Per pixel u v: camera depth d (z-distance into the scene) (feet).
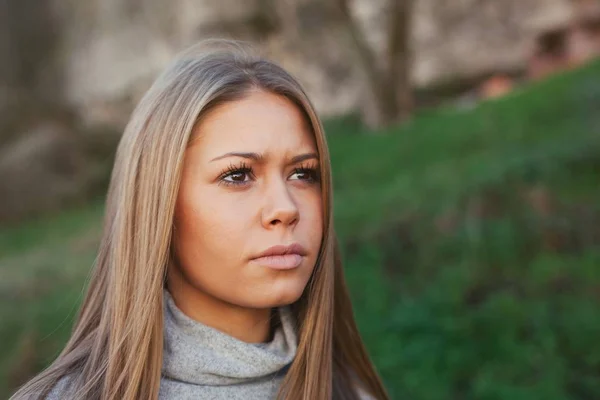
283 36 58.23
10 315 19.40
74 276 22.71
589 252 14.84
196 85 4.38
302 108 4.57
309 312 4.83
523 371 11.64
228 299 4.39
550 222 15.83
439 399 11.41
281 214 4.24
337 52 58.49
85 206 48.85
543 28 53.31
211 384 4.55
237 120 4.35
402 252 16.42
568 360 11.90
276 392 4.84
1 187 49.47
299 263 4.37
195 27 59.00
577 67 36.45
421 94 58.03
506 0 55.88
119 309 4.34
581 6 50.78
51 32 68.44
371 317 13.65
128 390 4.20
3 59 66.18
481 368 11.91
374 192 22.08
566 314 12.83
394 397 11.56
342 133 50.93
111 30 64.54
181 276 4.64
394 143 31.55
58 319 18.22
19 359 17.31
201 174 4.33
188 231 4.37
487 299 13.80
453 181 19.40
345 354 5.66
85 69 65.10
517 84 52.75
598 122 22.48
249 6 57.88
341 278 5.57
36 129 55.26
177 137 4.29
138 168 4.43
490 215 16.90
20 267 25.99
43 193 50.19
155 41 62.13
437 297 13.83
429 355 12.21
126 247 4.39
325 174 4.63
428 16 58.29
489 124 27.81
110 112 63.62
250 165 4.34
